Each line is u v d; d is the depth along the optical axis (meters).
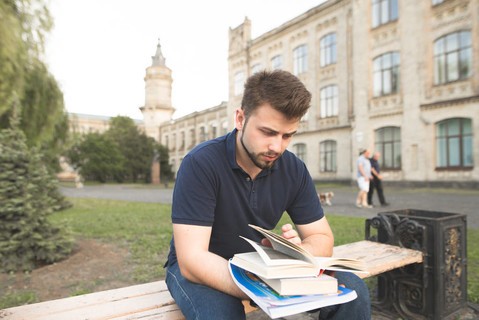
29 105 9.19
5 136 4.86
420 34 17.61
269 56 29.47
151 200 14.92
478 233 5.65
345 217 7.72
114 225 7.27
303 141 25.86
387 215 2.96
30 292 3.54
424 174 17.39
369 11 20.05
